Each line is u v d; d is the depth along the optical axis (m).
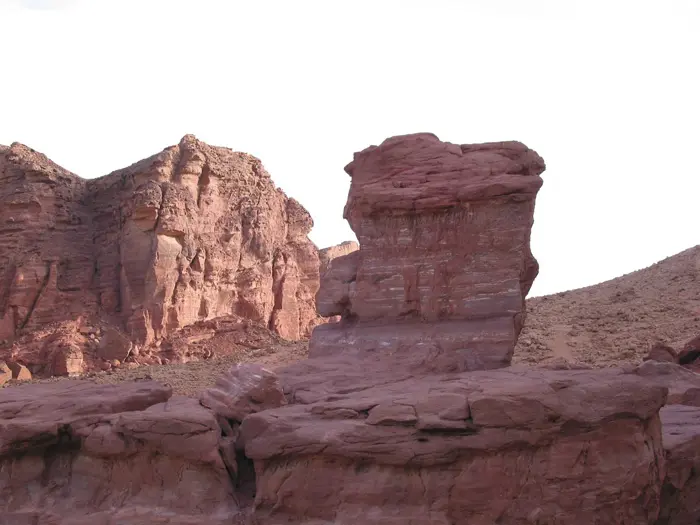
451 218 13.66
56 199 41.28
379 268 14.13
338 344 14.08
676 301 27.86
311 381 12.19
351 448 9.62
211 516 9.95
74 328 37.31
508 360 12.78
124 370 33.72
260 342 39.09
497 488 9.38
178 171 41.75
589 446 9.57
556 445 9.52
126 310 38.50
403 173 14.17
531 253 13.98
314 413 10.45
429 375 12.23
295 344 37.31
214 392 11.56
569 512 9.41
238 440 10.57
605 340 25.09
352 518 9.50
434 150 14.16
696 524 11.02
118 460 10.65
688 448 10.99
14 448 10.67
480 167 13.68
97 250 41.16
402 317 13.87
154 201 38.59
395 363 12.90
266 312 44.72
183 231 39.38
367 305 14.13
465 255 13.48
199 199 42.34
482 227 13.41
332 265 14.98
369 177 14.47
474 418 9.45
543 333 26.97
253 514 9.92
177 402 11.68
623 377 10.34
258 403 11.21
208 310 40.81
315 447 9.73
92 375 33.06
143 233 39.00
